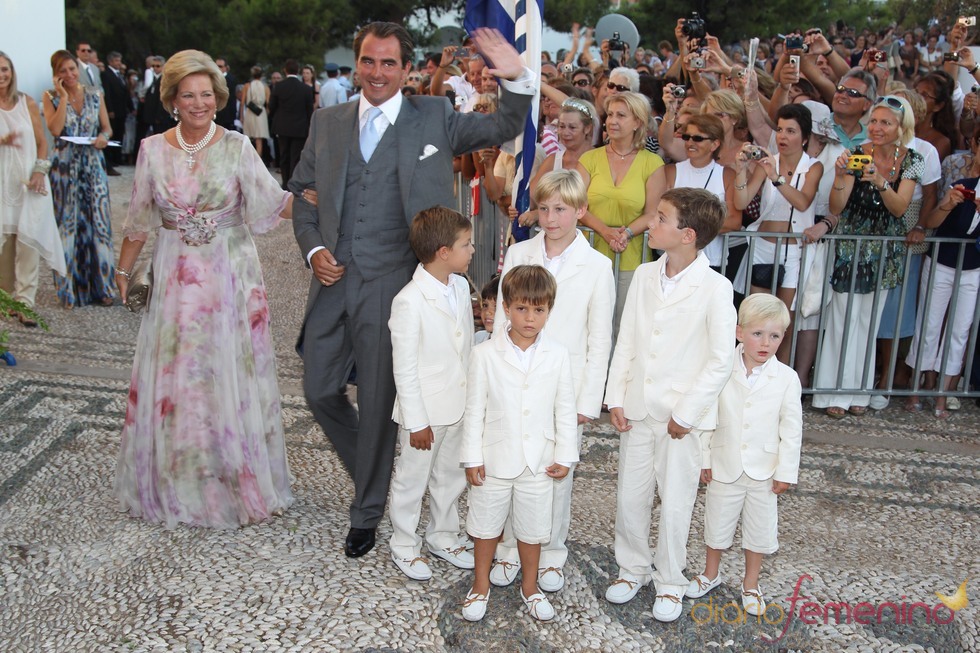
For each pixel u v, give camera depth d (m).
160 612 2.99
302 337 3.47
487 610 3.10
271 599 3.07
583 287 3.14
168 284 3.47
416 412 3.05
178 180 3.43
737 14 26.52
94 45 24.86
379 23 3.17
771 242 5.00
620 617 3.12
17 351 5.60
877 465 4.44
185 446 3.50
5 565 3.26
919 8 28.72
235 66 25.45
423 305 3.10
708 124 4.68
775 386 3.02
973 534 3.79
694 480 3.04
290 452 4.36
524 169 3.92
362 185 3.22
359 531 3.40
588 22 26.91
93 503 3.74
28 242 5.91
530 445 2.95
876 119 4.69
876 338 5.17
